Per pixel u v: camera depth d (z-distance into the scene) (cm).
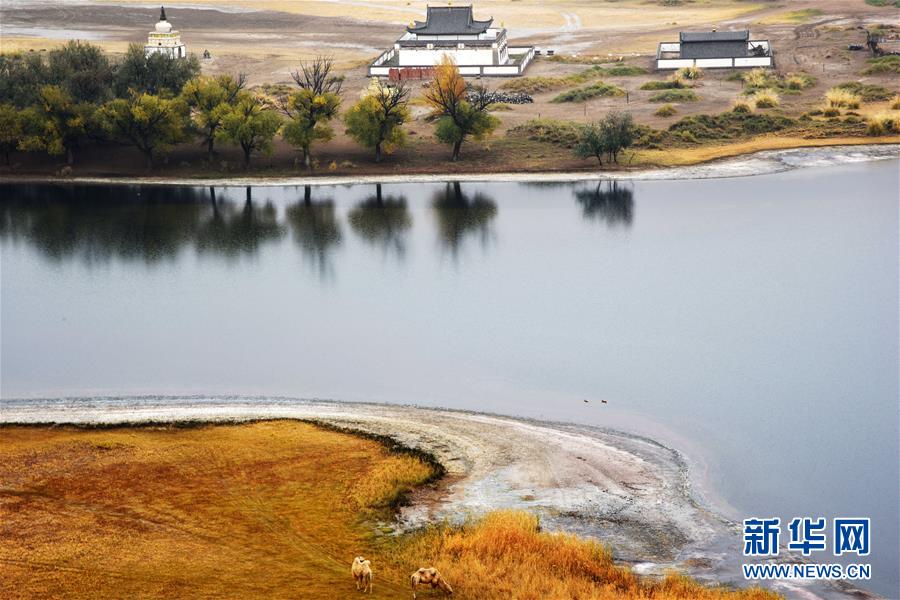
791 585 4762
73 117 13562
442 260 10406
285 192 12938
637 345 8175
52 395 7256
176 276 10006
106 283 9800
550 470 5922
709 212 11750
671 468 6069
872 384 7388
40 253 10706
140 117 13175
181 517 5216
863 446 6450
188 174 13550
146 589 4522
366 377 7606
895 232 10881
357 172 13488
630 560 4938
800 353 7956
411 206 12306
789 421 6819
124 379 7581
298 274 10050
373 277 9931
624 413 6962
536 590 4531
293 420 6669
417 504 5434
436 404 7119
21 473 5697
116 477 5662
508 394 7281
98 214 12112
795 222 11294
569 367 7756
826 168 13275
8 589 4497
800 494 5816
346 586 4575
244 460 5906
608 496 5619
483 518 5238
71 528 5075
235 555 4856
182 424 6594
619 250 10581
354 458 5962
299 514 5269
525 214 11888
